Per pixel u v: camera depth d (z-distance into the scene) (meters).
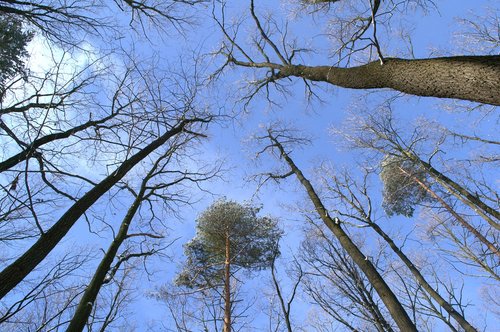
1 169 4.61
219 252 13.15
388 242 8.83
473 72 3.40
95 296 4.22
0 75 5.30
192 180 6.81
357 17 7.18
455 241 10.05
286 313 6.82
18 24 5.74
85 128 5.37
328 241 8.98
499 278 8.98
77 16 5.91
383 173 11.84
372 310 7.43
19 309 4.04
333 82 5.59
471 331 6.95
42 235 3.96
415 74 3.97
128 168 5.25
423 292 8.65
